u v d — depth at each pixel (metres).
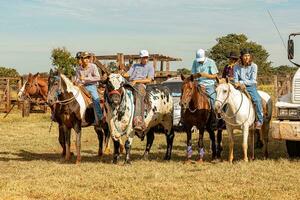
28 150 14.48
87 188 8.64
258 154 13.14
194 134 18.16
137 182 9.02
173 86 18.16
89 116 11.84
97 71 11.96
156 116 11.75
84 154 13.60
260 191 8.27
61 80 11.38
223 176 9.50
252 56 11.48
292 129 10.70
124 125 10.84
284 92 22.27
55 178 9.44
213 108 11.51
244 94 11.23
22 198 7.98
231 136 11.30
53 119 12.11
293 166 10.60
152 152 13.70
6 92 27.00
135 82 11.48
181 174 9.75
